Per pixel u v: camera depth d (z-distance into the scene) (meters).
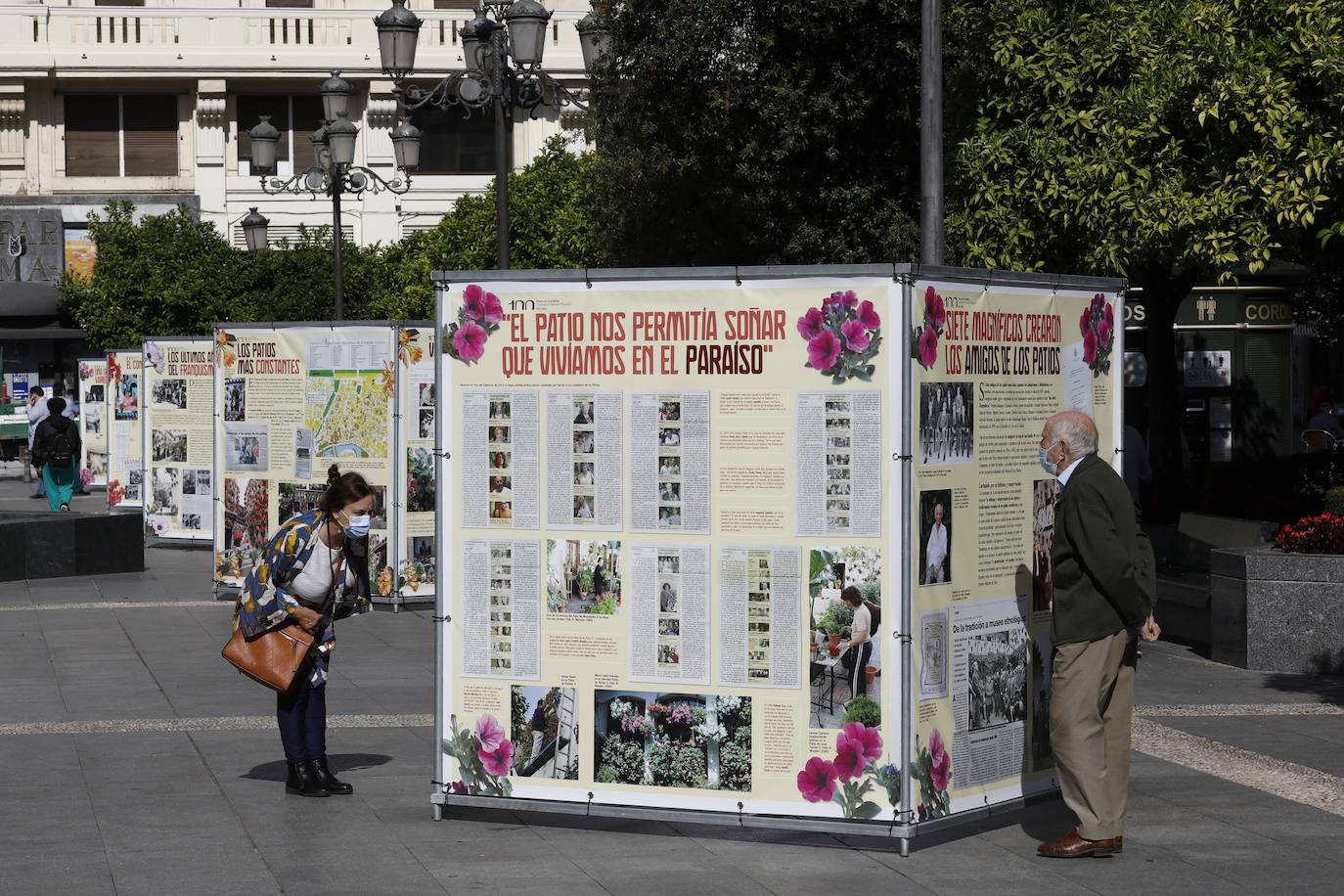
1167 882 7.00
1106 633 7.36
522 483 7.82
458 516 7.93
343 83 24.67
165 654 13.73
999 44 15.34
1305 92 14.02
